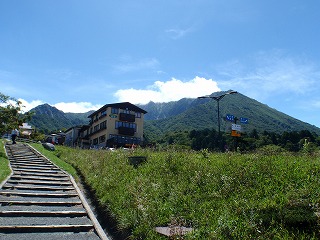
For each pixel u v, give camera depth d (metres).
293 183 8.08
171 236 6.34
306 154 12.38
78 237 7.86
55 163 19.38
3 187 11.64
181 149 16.58
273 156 11.42
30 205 10.10
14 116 25.12
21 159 20.67
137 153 17.08
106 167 14.80
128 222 7.91
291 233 5.57
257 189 8.21
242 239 5.82
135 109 64.44
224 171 10.14
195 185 9.63
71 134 83.81
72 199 11.46
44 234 7.85
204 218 7.16
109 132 61.34
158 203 8.73
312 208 6.10
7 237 7.38
